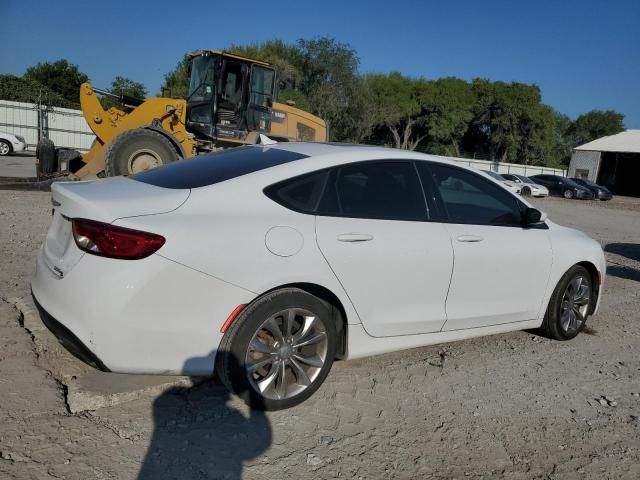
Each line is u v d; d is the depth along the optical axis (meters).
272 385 3.42
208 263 3.09
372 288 3.69
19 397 3.32
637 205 33.72
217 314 3.15
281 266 3.30
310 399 3.65
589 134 81.38
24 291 5.09
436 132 54.09
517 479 3.01
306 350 3.57
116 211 3.02
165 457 2.90
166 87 34.88
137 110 12.06
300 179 3.58
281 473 2.87
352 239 3.58
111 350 2.95
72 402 3.28
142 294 2.95
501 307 4.52
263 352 3.34
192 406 3.42
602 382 4.35
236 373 3.23
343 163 3.77
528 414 3.73
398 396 3.82
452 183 4.34
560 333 5.12
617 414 3.84
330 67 44.50
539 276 4.75
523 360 4.67
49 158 12.03
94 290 2.94
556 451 3.32
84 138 30.31
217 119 12.83
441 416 3.60
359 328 3.70
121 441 3.00
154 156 11.46
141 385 3.52
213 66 12.54
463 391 3.99
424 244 3.92
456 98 53.47
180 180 3.55
